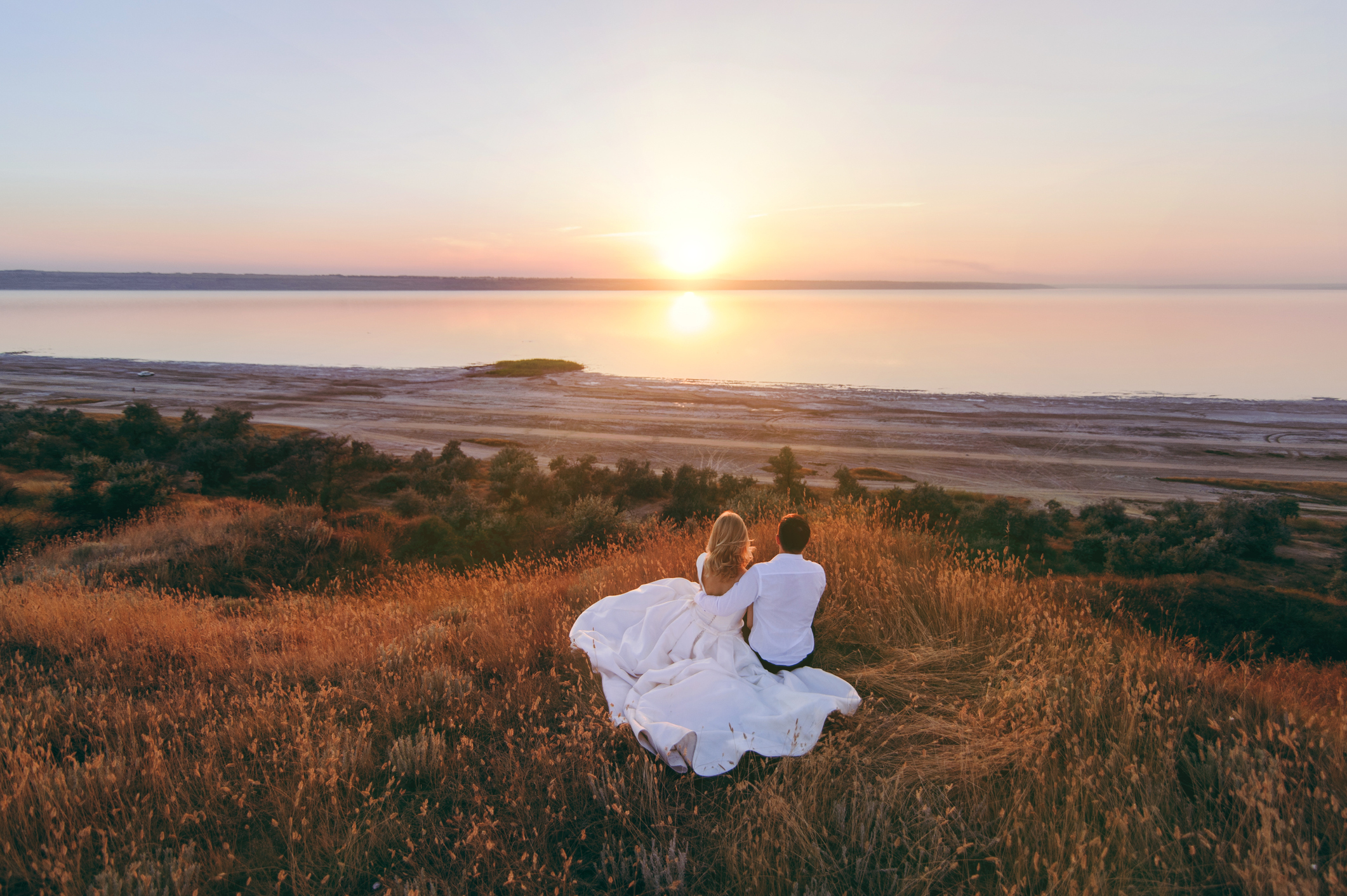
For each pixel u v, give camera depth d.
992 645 4.45
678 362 145.25
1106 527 28.34
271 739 3.68
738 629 4.12
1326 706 4.13
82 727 3.93
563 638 4.84
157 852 2.78
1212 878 2.49
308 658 5.10
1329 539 29.05
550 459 45.41
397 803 3.13
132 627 6.05
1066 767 3.08
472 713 3.92
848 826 2.83
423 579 10.70
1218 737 3.52
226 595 11.09
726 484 33.34
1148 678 4.01
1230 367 141.00
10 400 63.44
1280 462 48.38
